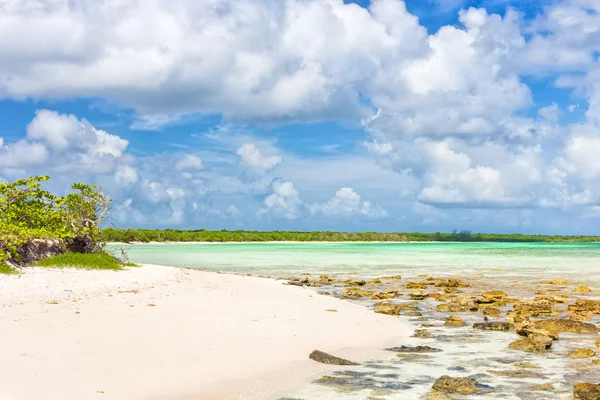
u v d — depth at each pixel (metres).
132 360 11.59
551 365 12.45
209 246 127.38
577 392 10.00
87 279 23.97
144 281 25.38
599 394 9.84
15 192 30.61
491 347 14.39
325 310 20.23
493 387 10.66
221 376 10.91
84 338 13.20
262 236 170.50
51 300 18.28
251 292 24.84
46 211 31.55
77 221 31.69
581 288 30.38
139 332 14.23
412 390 10.38
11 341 12.53
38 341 12.66
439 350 13.97
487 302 23.97
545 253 92.00
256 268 49.62
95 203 32.56
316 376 11.27
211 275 33.00
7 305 16.86
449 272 45.78
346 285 33.12
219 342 13.70
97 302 18.53
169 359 11.85
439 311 21.69
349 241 192.25
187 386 10.15
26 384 9.66
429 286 33.03
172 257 67.56
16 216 30.02
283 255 78.50
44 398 9.01
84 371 10.60
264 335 14.83
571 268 51.06
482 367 12.21
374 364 12.43
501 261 64.38
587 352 13.48
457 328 17.41
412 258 71.31
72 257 28.48
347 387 10.52
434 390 10.38
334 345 14.20
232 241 162.88
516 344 14.39
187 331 14.74
